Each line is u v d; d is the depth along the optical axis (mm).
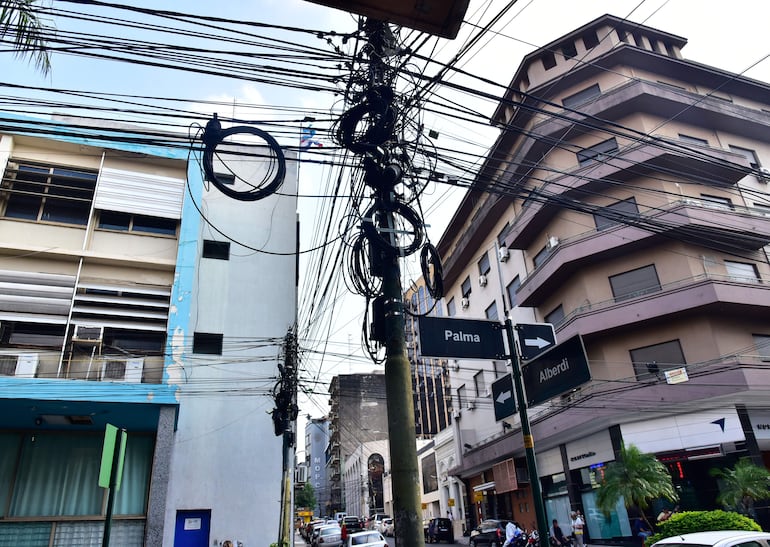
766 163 22484
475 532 22281
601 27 23031
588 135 21422
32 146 17219
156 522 12570
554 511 21672
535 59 23781
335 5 4363
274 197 21719
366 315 6473
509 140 24750
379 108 6090
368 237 5824
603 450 18703
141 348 16000
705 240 18609
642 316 18109
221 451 17266
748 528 8539
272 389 18344
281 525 15430
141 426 14992
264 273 20266
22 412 13297
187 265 16922
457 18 4473
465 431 29797
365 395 60812
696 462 16906
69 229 16797
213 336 18938
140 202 17594
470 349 7422
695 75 23094
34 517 13539
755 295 17531
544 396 8180
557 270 20422
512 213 25609
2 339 14680
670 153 18828
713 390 16281
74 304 15578
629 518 17438
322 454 95062
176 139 6816
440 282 6570
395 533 4543
